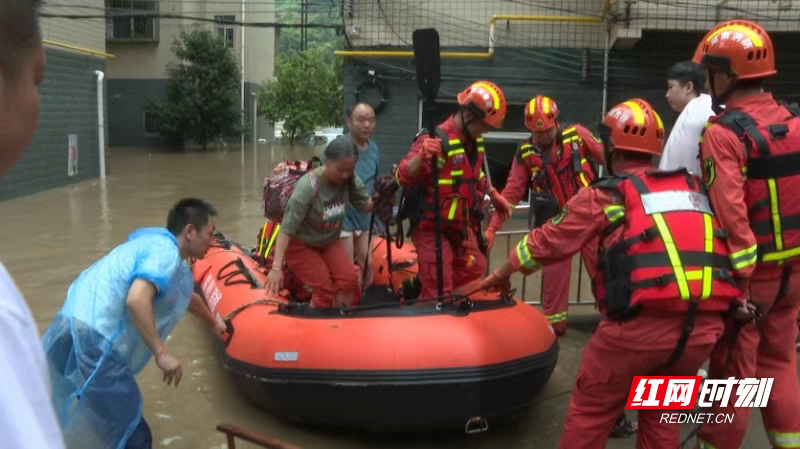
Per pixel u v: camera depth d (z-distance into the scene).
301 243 4.93
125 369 3.35
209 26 31.38
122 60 29.14
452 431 4.40
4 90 1.01
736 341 3.44
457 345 4.00
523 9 11.57
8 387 0.88
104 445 3.29
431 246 4.72
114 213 12.24
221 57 29.22
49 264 8.48
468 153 4.69
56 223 11.23
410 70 11.73
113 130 29.52
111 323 3.31
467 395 3.98
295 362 4.12
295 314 4.46
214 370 5.41
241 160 23.97
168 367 3.33
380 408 4.01
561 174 5.66
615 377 3.23
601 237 3.30
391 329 4.09
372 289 6.11
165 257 3.41
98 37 18.17
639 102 3.41
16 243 9.66
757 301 3.46
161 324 3.57
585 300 7.07
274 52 39.94
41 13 1.11
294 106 34.50
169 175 18.80
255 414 4.65
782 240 3.34
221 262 6.02
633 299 3.06
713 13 10.74
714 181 3.20
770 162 3.25
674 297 3.01
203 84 28.73
